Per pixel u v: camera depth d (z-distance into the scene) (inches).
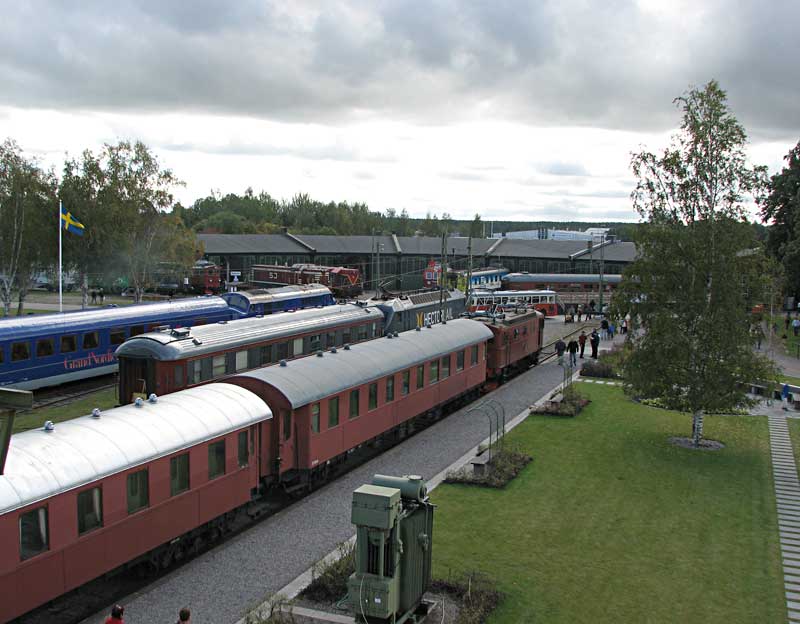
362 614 512.4
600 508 823.7
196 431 674.8
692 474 959.0
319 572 629.3
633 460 1017.5
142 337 1095.0
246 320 1330.0
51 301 2977.4
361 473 954.7
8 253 2256.4
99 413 651.5
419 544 556.7
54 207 2271.2
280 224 6471.5
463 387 1359.5
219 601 597.0
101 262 2416.3
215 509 700.0
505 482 896.9
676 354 1049.5
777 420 1293.1
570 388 1438.2
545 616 573.6
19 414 1194.6
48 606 571.5
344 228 6481.3
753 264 1038.4
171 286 3176.7
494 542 721.0
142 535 609.6
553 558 685.3
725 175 1035.3
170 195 2428.6
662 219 1079.0
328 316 1584.6
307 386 852.6
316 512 806.5
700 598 610.5
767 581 644.7
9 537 491.8
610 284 3368.6
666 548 714.2
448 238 4411.9
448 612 578.9
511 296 2947.8
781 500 864.3
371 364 1020.5
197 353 1112.2
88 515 558.6
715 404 1050.1
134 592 615.8
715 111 1034.1
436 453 1051.3
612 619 571.2
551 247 4099.4
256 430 764.0
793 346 2244.1
